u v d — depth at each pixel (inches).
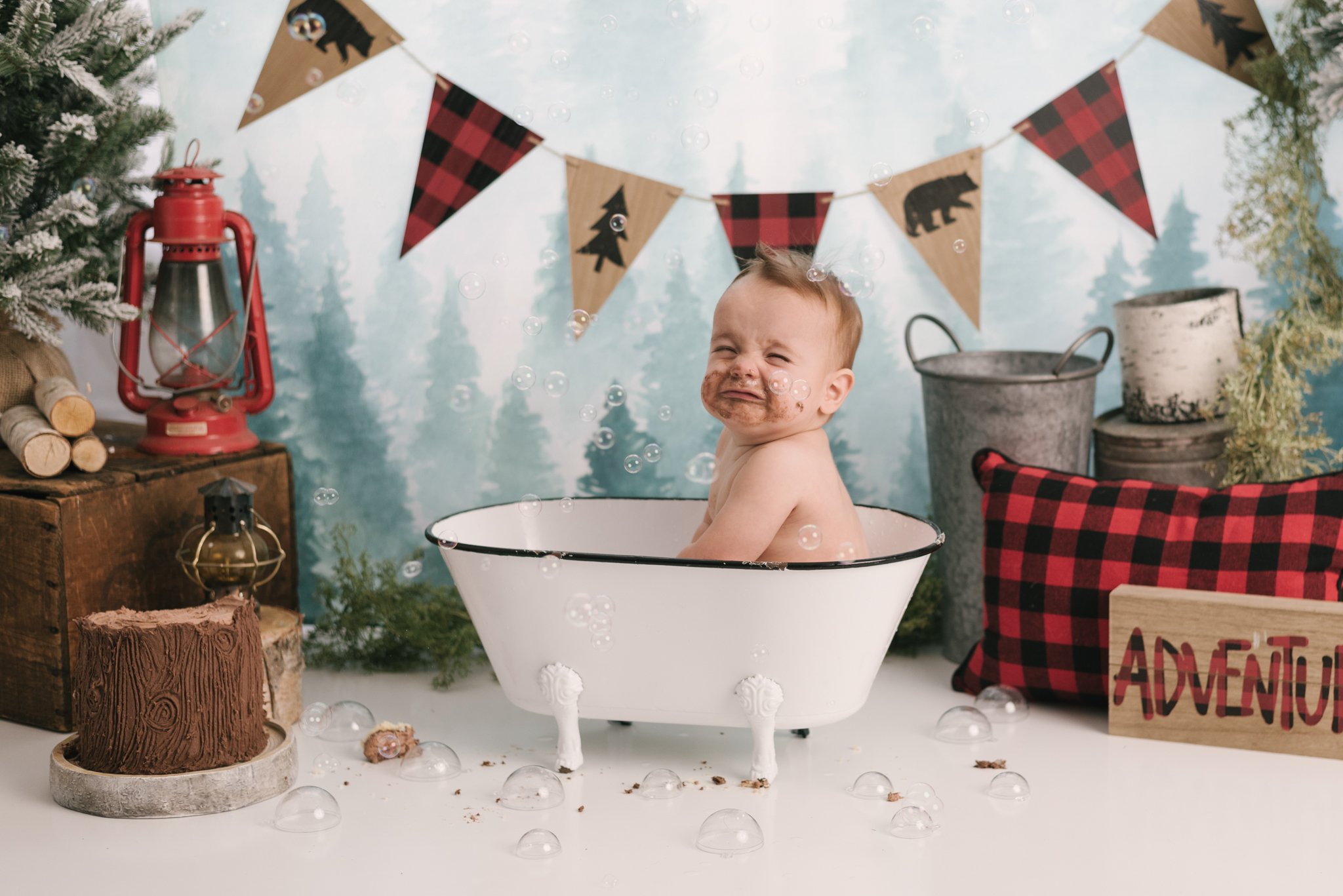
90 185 75.1
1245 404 80.4
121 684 58.7
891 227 89.4
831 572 59.7
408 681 81.5
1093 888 51.9
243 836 57.2
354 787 63.2
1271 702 66.4
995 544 74.5
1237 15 85.7
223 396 79.4
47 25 69.3
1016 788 61.3
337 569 86.6
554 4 87.4
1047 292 89.6
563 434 91.9
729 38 88.0
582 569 61.4
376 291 90.8
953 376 79.6
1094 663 72.0
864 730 71.2
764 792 62.2
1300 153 83.4
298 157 89.5
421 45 88.0
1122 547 71.6
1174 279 88.8
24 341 78.1
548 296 90.5
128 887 52.3
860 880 52.7
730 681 62.4
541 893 51.8
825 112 88.5
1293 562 68.5
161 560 73.5
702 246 89.7
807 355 64.4
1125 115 87.1
